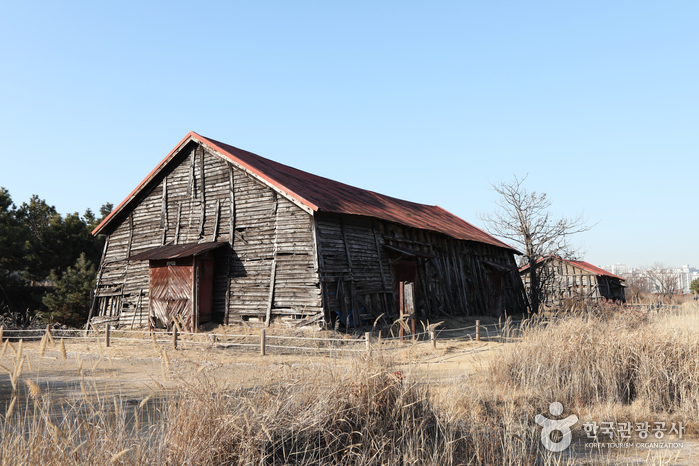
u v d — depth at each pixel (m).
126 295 21.39
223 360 7.04
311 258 17.19
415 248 23.55
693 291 68.31
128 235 22.53
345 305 17.75
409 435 5.03
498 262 32.94
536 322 11.41
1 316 20.16
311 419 4.88
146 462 3.84
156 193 22.11
